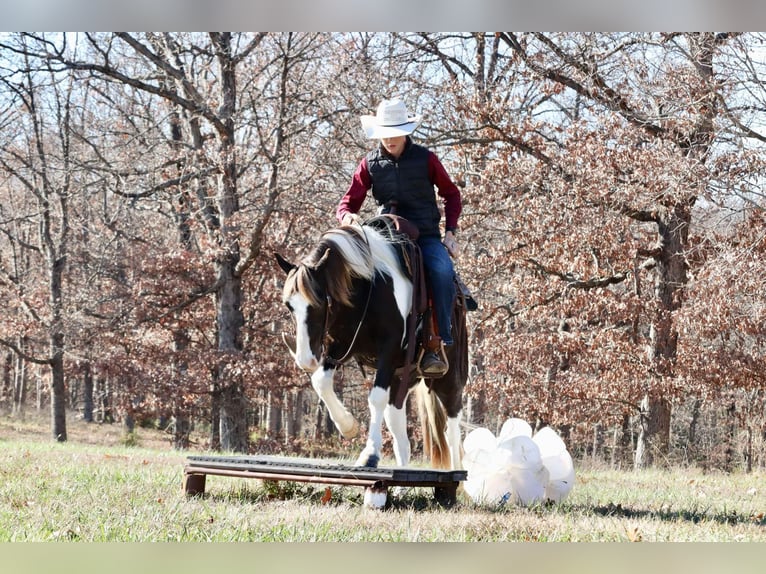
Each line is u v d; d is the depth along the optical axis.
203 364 25.50
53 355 28.34
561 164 21.09
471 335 24.72
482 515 6.10
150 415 27.02
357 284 6.61
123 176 23.80
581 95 23.30
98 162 24.84
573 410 22.62
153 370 25.92
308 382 27.44
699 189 17.31
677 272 22.16
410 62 23.59
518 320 26.86
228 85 24.75
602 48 20.83
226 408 26.19
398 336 6.73
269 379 25.47
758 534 5.78
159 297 27.45
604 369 22.45
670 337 22.11
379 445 6.59
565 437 31.45
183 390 25.30
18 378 50.06
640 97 20.55
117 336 26.84
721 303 17.98
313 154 22.50
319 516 5.77
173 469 9.20
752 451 28.97
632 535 5.36
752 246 17.05
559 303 22.69
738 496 9.98
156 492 6.97
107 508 5.86
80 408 46.62
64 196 26.53
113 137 28.45
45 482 7.27
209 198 23.86
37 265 37.25
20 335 29.81
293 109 23.02
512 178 21.92
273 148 23.95
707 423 33.53
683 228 21.81
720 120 17.91
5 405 47.81
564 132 22.48
